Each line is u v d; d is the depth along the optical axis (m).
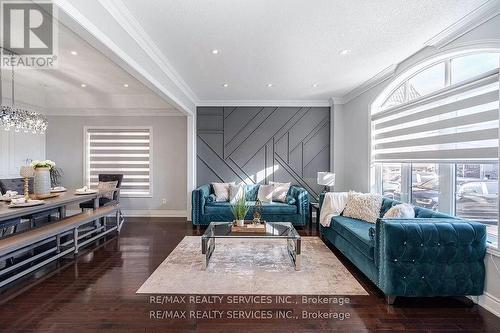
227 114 5.91
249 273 2.98
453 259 2.32
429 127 3.20
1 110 3.94
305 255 3.58
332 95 5.41
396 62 3.59
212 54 3.35
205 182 5.95
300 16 2.49
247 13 2.44
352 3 2.29
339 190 5.65
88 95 5.74
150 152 6.00
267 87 4.82
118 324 2.05
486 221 2.56
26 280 2.79
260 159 5.93
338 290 2.62
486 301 2.31
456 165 2.93
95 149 6.02
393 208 2.91
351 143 5.23
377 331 2.00
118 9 2.31
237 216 3.68
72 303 2.35
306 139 5.93
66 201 3.54
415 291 2.32
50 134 5.95
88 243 4.00
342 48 3.17
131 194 6.01
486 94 2.46
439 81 3.21
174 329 2.00
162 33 2.80
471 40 2.52
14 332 1.96
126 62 2.55
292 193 5.31
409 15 2.47
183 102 4.76
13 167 5.24
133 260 3.36
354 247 3.07
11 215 2.78
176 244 4.03
